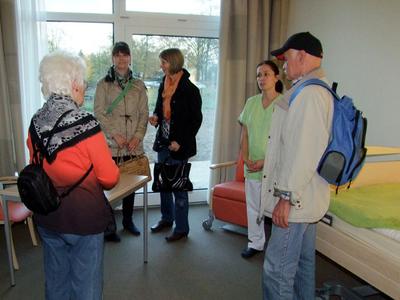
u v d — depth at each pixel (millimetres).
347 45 2836
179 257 2678
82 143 1281
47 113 1300
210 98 3721
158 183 2777
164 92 2766
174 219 3205
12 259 2242
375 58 2566
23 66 3088
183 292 2244
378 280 1623
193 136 2703
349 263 1774
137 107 2844
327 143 1399
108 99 2756
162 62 2662
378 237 1646
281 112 1564
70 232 1382
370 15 2596
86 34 3303
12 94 3031
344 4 2854
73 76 1346
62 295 1529
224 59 3400
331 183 1437
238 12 3330
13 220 2312
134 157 2777
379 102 2547
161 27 3420
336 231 1849
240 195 2861
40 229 1467
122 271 2463
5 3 2881
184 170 2760
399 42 2363
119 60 2684
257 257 2711
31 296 2154
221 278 2414
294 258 1550
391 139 2453
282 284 1562
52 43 3250
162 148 2781
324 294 2143
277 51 1582
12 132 3131
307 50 1467
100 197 1410
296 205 1456
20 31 3039
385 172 2324
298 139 1374
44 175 1283
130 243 2879
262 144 2422
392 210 1743
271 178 1632
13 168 3172
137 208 3670
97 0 3268
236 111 3529
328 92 1415
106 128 2734
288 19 3586
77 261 1443
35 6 3021
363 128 1457
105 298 2158
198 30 3520
